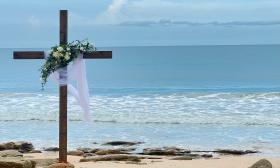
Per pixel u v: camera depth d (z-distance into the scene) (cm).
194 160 2131
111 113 3684
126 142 2623
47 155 2223
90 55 1686
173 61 12925
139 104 4156
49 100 4459
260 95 4491
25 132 3044
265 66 10131
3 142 2683
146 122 3344
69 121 3394
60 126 1681
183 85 6538
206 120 3378
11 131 3083
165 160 2114
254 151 2408
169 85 6556
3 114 3709
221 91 5281
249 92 4838
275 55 15425
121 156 2083
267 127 3122
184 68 10088
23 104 4222
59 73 1673
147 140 2752
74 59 1673
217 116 3519
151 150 2356
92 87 6256
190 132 2995
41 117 3575
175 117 3503
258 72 8612
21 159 1568
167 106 4009
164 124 3272
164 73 8944
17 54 1681
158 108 3916
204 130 3053
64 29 1669
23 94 5003
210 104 4084
